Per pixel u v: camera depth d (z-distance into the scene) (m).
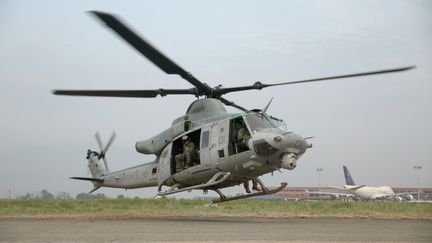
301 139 14.53
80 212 18.03
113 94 16.12
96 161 23.48
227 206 24.61
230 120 15.20
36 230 9.52
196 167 16.00
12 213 17.02
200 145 15.97
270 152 14.30
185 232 9.02
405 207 21.20
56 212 17.86
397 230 9.72
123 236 8.11
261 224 11.86
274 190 15.66
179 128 16.66
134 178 19.75
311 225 11.44
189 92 16.88
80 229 9.79
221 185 16.23
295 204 24.50
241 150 14.88
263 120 14.99
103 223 12.06
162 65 14.21
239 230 9.57
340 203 23.97
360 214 17.53
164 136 17.33
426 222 13.12
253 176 15.43
